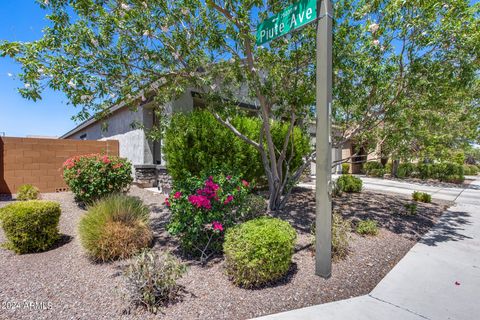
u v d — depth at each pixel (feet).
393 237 14.48
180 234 11.67
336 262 10.94
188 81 15.93
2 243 13.03
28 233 11.82
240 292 8.70
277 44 15.75
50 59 12.75
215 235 11.55
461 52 13.17
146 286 7.92
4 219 11.77
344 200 24.84
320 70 9.72
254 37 14.01
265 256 8.76
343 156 61.52
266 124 16.78
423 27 13.55
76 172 19.21
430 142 26.22
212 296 8.45
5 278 9.59
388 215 19.21
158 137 16.92
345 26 14.88
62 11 12.28
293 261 11.03
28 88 12.51
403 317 7.53
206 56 15.58
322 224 9.71
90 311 7.67
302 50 15.47
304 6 10.01
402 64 15.16
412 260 11.65
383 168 56.59
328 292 8.81
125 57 13.56
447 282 9.68
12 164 25.44
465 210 22.34
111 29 12.91
